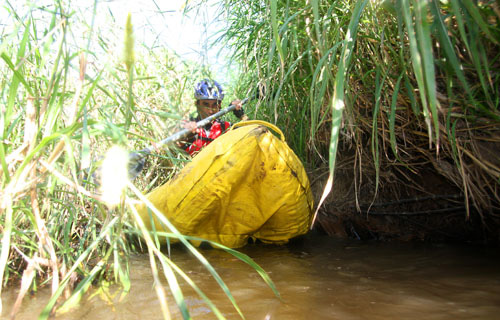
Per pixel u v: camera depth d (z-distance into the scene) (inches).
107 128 42.1
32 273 48.5
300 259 86.0
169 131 62.7
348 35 55.3
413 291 63.4
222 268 78.8
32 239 63.7
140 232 60.3
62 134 42.1
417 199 99.9
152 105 76.2
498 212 88.4
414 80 83.4
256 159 86.4
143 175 117.8
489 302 57.7
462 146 85.9
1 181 51.9
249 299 60.7
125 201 48.9
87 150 41.4
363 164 105.9
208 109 122.6
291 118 115.6
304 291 64.4
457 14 50.7
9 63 45.4
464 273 72.1
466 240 96.5
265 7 102.0
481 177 87.1
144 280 70.0
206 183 85.4
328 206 114.8
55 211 64.6
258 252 93.0
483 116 80.4
